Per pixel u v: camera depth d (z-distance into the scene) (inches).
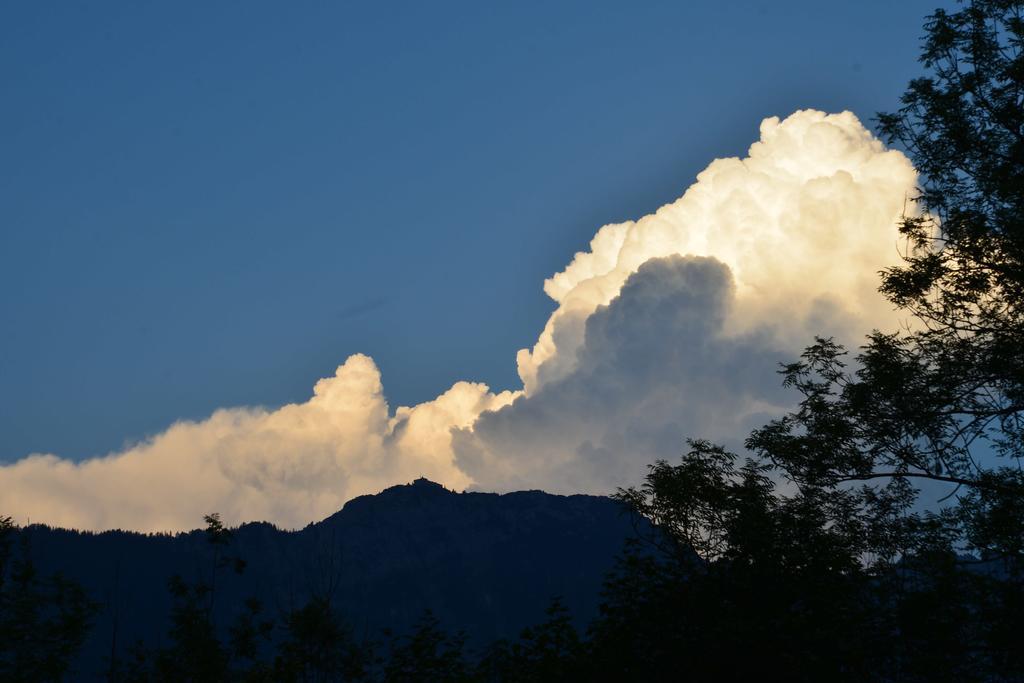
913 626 1322.6
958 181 1590.8
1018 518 1481.3
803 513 1457.9
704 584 1374.3
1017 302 1546.5
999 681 1347.2
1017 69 1539.1
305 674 1844.2
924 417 1576.0
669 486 1422.2
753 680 1307.8
